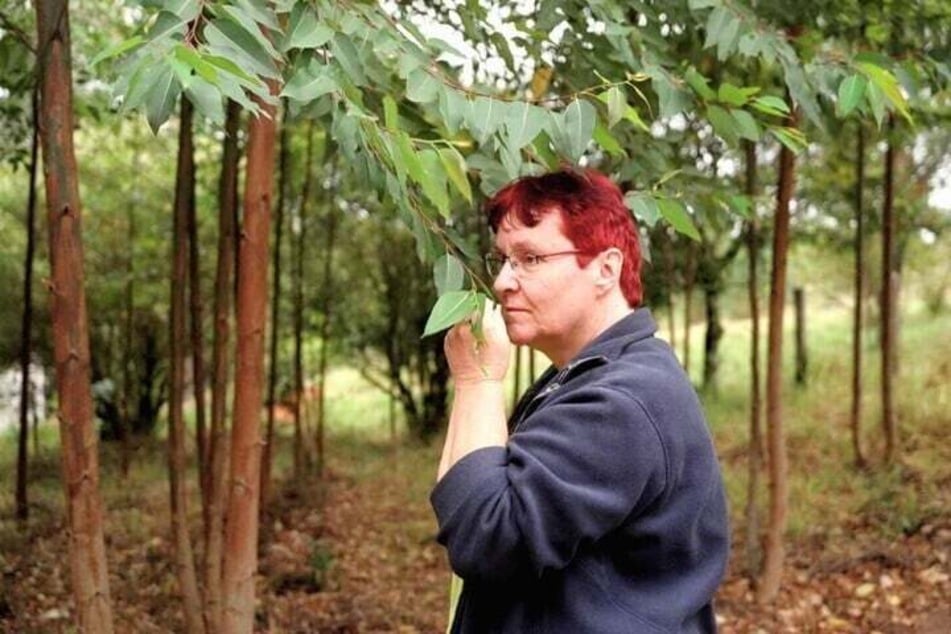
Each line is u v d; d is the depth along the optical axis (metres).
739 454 7.55
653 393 1.32
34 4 2.51
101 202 8.20
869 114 2.80
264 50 1.37
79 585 2.54
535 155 2.03
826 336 11.85
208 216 8.45
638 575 1.35
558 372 1.49
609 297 1.44
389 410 11.53
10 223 8.45
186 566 4.20
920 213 8.56
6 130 5.56
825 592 4.85
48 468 8.25
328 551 5.73
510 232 1.42
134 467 8.80
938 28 3.24
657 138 2.81
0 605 4.45
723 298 11.97
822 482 6.57
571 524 1.25
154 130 1.21
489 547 1.27
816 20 3.14
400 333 10.25
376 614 4.78
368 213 8.46
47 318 8.61
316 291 9.52
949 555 5.08
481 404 1.38
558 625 1.32
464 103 1.67
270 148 2.59
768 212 7.98
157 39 1.28
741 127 2.10
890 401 6.68
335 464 9.20
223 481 4.19
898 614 4.53
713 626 1.51
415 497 7.52
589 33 2.57
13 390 9.23
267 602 4.89
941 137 8.51
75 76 5.05
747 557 5.09
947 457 6.84
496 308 1.45
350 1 1.74
